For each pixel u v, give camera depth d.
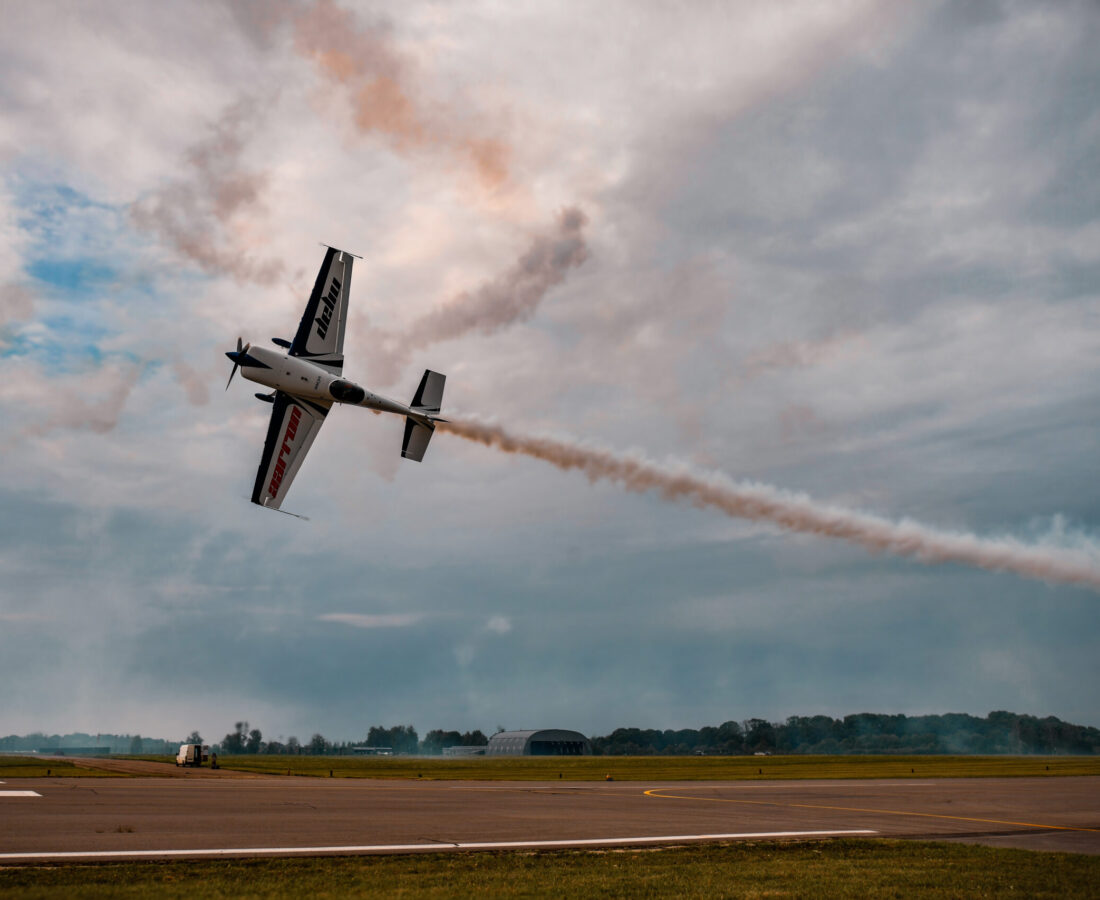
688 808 26.88
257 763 94.12
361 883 13.11
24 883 12.54
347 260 41.12
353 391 38.78
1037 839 20.09
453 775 54.66
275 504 38.06
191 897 11.80
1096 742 189.12
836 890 13.12
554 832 19.86
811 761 101.00
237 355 37.66
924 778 49.34
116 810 22.09
